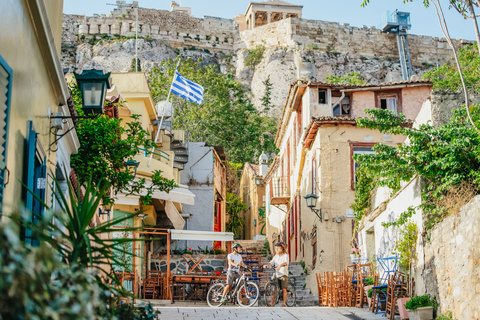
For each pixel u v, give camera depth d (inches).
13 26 234.1
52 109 338.0
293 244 1095.0
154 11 3878.0
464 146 440.8
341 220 804.0
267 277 862.5
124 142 485.7
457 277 390.0
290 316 493.4
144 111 923.4
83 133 469.4
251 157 2354.8
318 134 840.9
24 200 260.4
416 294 474.0
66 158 414.3
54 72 318.7
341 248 799.7
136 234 811.4
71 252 211.9
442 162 444.8
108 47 3629.4
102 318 158.6
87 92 398.6
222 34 3959.2
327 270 794.8
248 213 1931.6
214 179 1285.7
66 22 3759.8
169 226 1026.7
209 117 2177.7
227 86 2335.1
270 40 3814.0
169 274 775.7
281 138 1327.5
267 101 3523.6
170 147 1127.6
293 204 1083.9
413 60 3799.2
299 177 1013.2
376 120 538.0
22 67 250.8
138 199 793.6
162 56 3710.6
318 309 567.2
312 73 3619.6
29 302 115.9
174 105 2057.1
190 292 836.6
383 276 582.9
